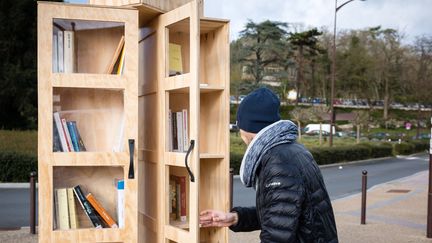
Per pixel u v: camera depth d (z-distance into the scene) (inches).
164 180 117.6
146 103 129.4
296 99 2162.9
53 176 109.5
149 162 127.5
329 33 2401.6
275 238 76.9
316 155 882.1
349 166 901.8
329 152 919.7
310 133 1686.8
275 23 1775.3
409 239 269.4
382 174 756.6
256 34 1752.0
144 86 130.6
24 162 527.8
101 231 110.7
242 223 104.7
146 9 115.2
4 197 424.5
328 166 888.9
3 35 994.7
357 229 297.0
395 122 2292.1
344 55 2361.0
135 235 111.7
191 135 105.4
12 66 992.9
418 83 2052.2
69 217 111.7
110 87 110.5
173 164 113.3
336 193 522.3
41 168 107.2
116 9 110.9
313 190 79.3
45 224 107.7
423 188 552.4
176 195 120.3
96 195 115.0
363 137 1759.4
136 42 112.0
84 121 113.4
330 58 2313.0
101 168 115.3
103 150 114.5
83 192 113.3
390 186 575.8
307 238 79.3
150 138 126.4
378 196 478.6
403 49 2278.5
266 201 79.4
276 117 86.2
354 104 2559.1
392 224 317.1
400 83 2262.6
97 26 113.6
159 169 119.9
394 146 1267.2
